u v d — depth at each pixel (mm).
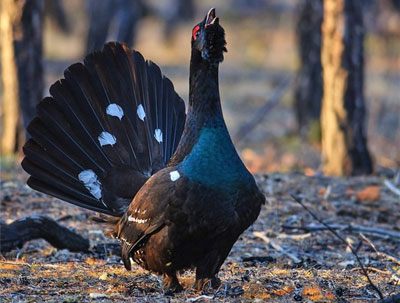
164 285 17078
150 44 101562
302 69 48031
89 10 68562
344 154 33250
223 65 89000
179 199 15656
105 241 23203
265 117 60031
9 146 35812
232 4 126000
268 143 49062
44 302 15984
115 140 19156
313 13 47125
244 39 109375
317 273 19078
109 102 19312
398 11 73875
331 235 24547
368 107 54031
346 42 32906
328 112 33656
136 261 17375
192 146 16359
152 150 19453
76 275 18609
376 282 18203
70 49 92562
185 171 15797
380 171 34438
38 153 18656
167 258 16344
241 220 15922
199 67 16281
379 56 75875
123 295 16781
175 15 103938
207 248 16141
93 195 18812
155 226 16016
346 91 33094
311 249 23094
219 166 15711
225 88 73438
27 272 18938
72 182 18828
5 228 20844
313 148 45156
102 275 18531
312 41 47375
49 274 18688
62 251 21844
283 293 16828
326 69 33594
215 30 16125
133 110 19578
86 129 19000
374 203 28078
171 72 80500
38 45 35406
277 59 93625
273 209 26938
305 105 48062
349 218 26703
